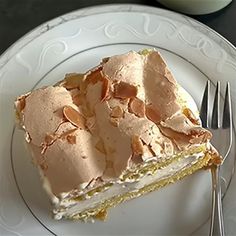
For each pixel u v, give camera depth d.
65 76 0.24
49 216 0.22
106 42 0.26
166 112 0.21
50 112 0.21
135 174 0.21
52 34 0.26
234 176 0.23
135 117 0.21
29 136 0.21
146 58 0.23
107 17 0.26
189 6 0.27
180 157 0.22
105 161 0.21
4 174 0.23
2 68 0.25
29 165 0.23
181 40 0.26
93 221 0.22
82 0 0.29
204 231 0.22
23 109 0.22
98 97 0.22
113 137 0.21
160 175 0.22
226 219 0.22
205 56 0.25
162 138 0.21
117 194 0.22
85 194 0.21
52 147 0.21
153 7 0.27
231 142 0.23
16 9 0.28
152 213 0.23
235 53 0.25
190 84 0.25
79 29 0.26
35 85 0.25
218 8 0.28
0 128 0.24
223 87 0.25
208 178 0.23
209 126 0.24
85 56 0.26
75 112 0.22
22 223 0.22
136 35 0.26
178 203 0.23
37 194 0.23
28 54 0.25
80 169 0.20
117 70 0.22
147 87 0.22
